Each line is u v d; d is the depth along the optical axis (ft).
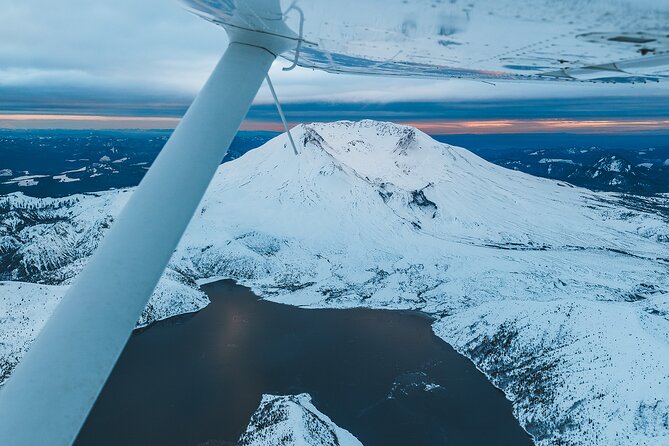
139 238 12.80
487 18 14.16
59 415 11.02
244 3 14.33
